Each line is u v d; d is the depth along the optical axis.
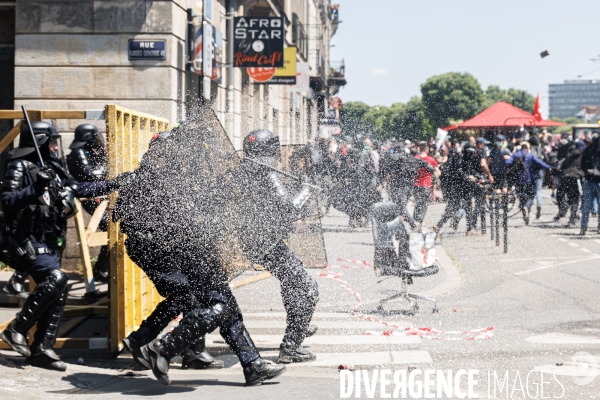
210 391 5.43
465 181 16.45
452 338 7.29
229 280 5.59
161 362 5.26
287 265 6.39
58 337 6.89
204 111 5.53
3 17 13.25
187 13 14.02
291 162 8.74
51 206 5.78
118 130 6.49
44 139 5.91
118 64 12.95
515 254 13.77
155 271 5.53
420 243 8.66
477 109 119.69
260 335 7.46
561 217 19.67
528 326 7.81
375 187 17.64
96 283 9.95
